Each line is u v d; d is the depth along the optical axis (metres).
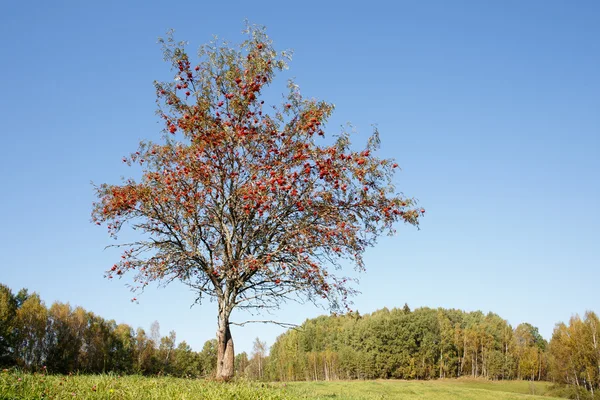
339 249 15.11
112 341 68.00
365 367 87.62
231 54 15.48
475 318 118.06
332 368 91.75
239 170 15.57
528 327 122.75
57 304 59.19
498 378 97.00
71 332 59.12
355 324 99.06
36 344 53.78
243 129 14.98
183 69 14.99
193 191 15.72
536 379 98.50
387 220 15.40
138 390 9.90
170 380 13.52
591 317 64.69
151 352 76.19
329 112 15.33
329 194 14.89
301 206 14.95
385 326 90.56
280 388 13.66
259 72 15.00
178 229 15.58
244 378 15.40
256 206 14.78
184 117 14.78
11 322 50.09
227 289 15.92
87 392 9.07
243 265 15.30
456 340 102.56
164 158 16.27
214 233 16.64
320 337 105.44
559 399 42.94
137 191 15.45
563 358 67.81
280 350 108.62
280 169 15.16
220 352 15.62
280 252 15.66
